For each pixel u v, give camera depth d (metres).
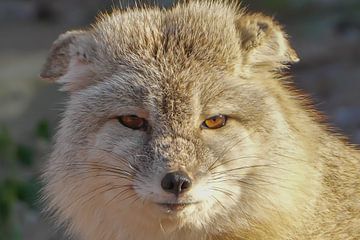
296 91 11.36
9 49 28.20
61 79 11.05
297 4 29.61
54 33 30.31
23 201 15.43
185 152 9.79
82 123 10.41
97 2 31.16
